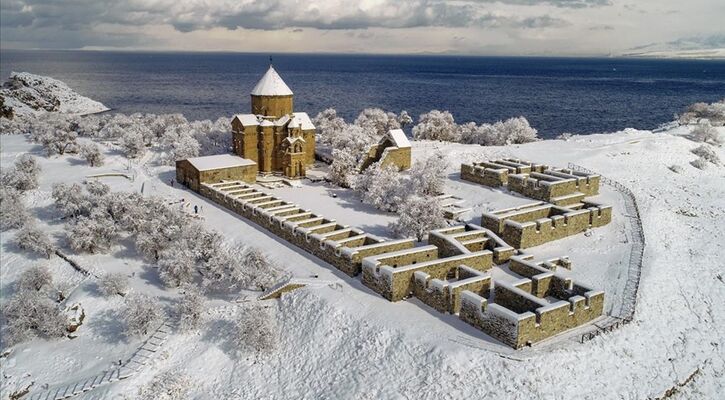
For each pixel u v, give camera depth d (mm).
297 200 81438
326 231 64312
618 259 57812
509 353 41062
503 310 42219
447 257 57094
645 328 46469
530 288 49594
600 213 66375
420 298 49750
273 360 46250
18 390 46406
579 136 118750
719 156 110188
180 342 49656
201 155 102125
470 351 41312
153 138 115750
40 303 53906
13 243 70188
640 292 50938
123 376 45781
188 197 81875
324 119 133375
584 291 47156
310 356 45562
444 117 126125
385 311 47906
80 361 49281
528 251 60062
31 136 122750
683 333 47469
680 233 66688
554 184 71000
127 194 74250
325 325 47656
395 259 54062
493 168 85625
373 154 94250
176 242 62094
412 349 42781
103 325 53844
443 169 80062
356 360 43625
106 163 100938
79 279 62250
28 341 53062
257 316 47781
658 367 43156
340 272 55781
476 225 64625
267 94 94875
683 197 80188
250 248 62281
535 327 42344
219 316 51969
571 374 40219
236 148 96125
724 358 45781
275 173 96062
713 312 50938
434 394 38969
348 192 87062
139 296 52656
